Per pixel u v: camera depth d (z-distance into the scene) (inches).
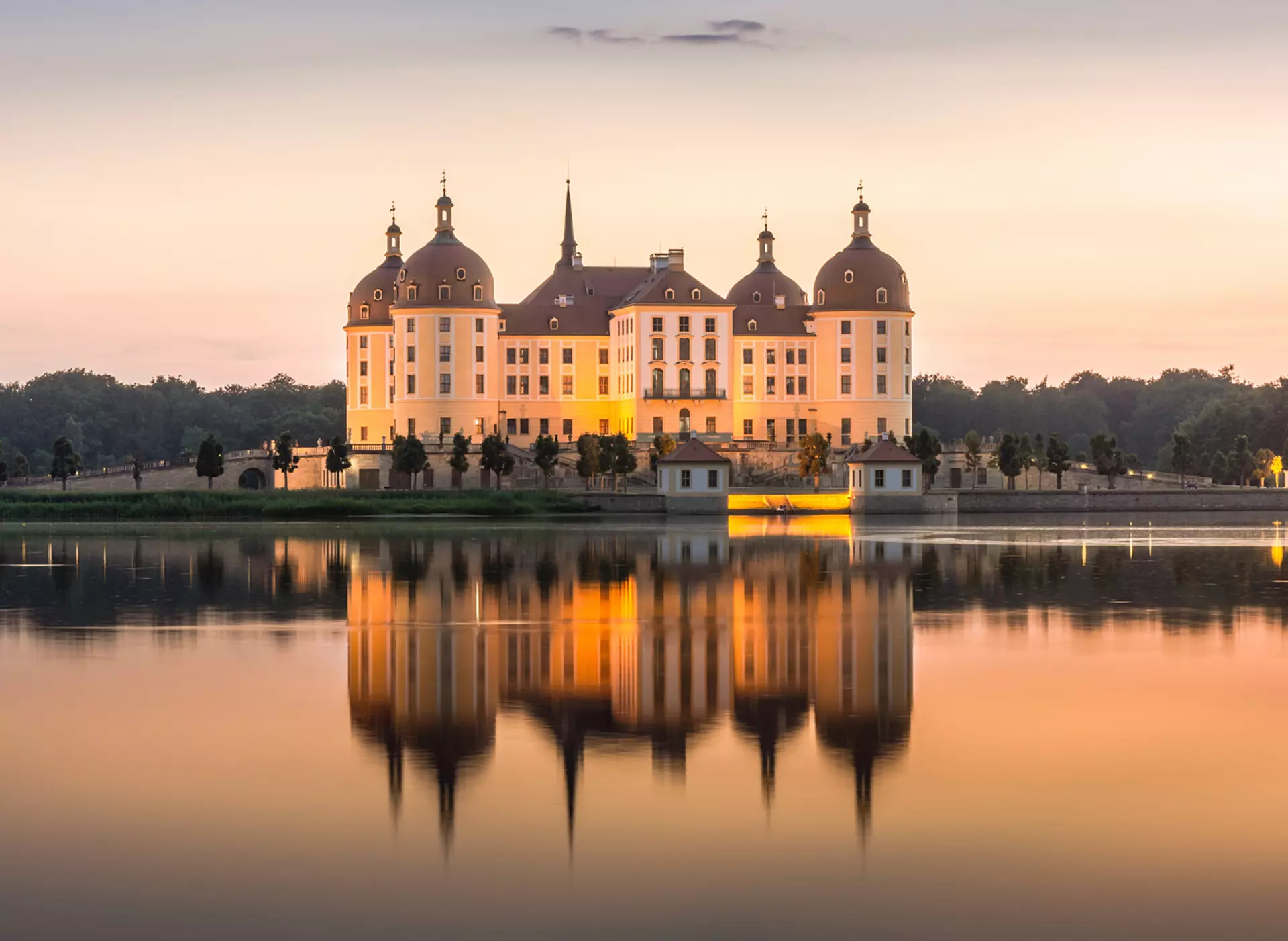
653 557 3905.0
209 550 4224.9
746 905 1147.9
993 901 1155.3
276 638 2356.1
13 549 4306.1
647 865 1225.4
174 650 2224.4
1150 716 1726.1
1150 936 1095.0
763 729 1665.8
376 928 1107.9
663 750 1571.1
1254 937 1093.1
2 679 1967.3
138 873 1211.9
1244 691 1867.6
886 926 1110.4
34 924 1114.7
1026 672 2005.4
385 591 3041.3
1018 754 1552.7
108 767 1503.4
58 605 2812.5
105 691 1882.4
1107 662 2084.2
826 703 1802.4
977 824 1322.6
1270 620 2519.7
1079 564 3639.3
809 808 1365.7
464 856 1245.7
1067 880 1195.3
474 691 1881.2
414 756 1546.5
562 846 1268.5
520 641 2310.5
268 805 1376.7
